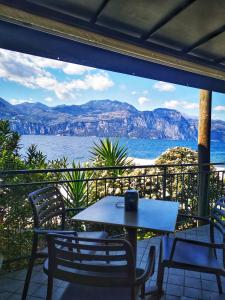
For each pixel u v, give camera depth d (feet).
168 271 9.93
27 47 8.24
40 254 7.81
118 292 6.01
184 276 9.64
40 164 15.70
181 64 11.05
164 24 8.91
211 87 13.03
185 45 10.39
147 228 6.57
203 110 17.01
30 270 7.90
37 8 7.67
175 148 21.77
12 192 10.91
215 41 10.13
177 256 7.71
